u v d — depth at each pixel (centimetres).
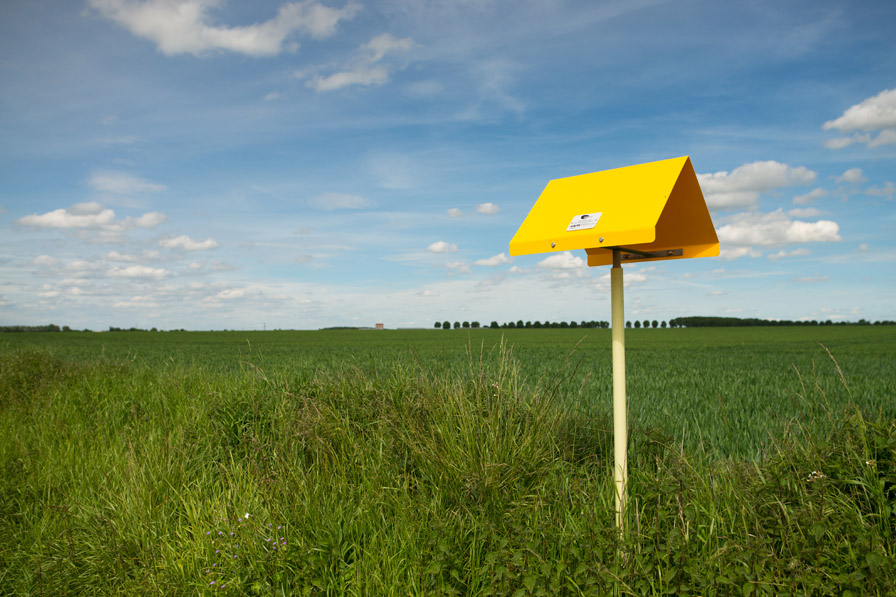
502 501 359
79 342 3759
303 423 498
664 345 3219
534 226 378
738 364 1736
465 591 305
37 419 718
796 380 1197
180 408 659
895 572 257
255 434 528
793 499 324
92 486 497
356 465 435
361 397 548
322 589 299
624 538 306
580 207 369
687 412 758
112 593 346
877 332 5509
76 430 652
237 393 620
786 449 387
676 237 438
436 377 557
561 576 284
